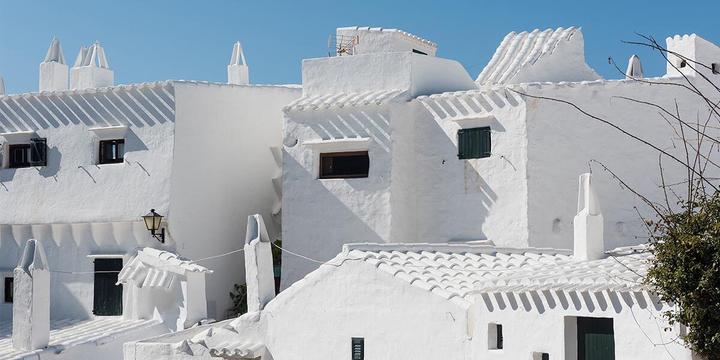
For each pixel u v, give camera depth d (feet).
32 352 86.48
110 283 100.53
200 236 100.17
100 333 92.12
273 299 81.25
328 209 95.45
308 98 98.73
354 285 76.43
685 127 90.84
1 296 106.52
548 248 83.15
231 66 117.80
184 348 83.05
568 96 90.74
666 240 60.03
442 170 94.68
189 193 99.35
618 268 65.36
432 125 95.50
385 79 97.40
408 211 94.89
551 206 89.81
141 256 96.22
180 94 98.99
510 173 90.58
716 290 57.21
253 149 105.50
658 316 60.59
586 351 64.69
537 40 104.17
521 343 66.90
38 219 104.78
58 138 104.68
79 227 103.09
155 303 94.84
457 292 71.87
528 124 89.71
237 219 103.81
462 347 70.54
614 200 90.43
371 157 93.91
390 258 77.00
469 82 103.09
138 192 99.66
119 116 101.50
